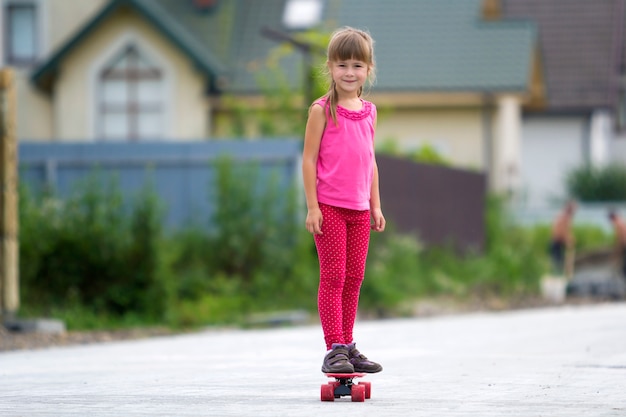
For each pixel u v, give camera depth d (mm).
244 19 66562
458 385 14516
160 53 60250
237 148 39906
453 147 65562
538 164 83500
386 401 12750
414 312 36750
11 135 26312
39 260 31375
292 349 21922
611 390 13836
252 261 37000
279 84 56844
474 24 66688
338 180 12945
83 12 62375
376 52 65875
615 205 76625
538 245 61531
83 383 15211
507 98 65062
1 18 61688
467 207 52750
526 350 20391
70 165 40844
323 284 13047
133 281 31844
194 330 30969
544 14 84812
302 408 12117
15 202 26578
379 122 62406
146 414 11734
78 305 31016
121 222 32250
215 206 38250
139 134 60594
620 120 92125
